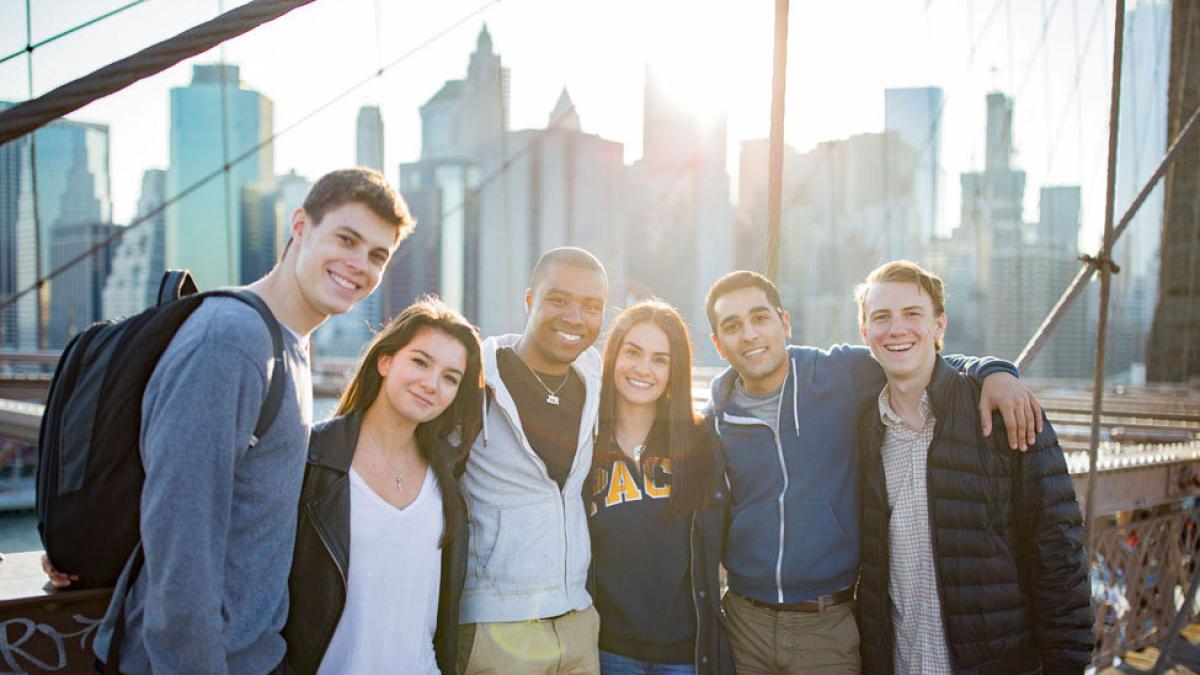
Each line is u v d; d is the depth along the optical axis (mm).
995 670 2010
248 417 1411
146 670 1407
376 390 1794
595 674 2033
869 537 2152
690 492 2127
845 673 2141
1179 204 8984
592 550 2162
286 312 1588
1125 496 4012
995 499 2004
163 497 1320
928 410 2061
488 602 1942
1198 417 5824
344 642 1679
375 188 1574
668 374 2133
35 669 1621
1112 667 3928
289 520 1537
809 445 2172
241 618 1459
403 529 1742
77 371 1418
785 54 2387
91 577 1450
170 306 1430
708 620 2129
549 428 2059
